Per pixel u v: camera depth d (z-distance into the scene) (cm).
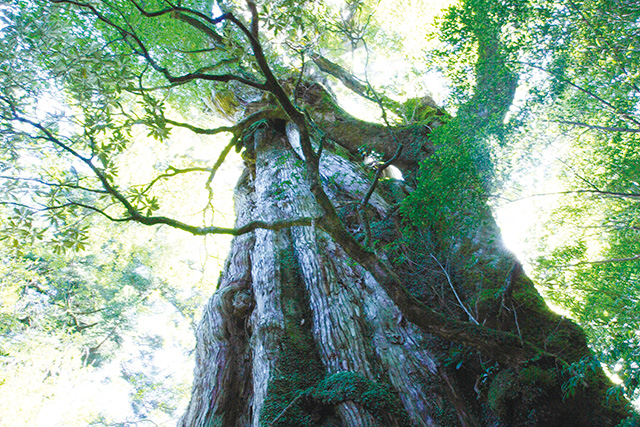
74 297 2127
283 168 886
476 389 462
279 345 521
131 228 1653
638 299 478
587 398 402
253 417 469
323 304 566
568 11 565
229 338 629
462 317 545
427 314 445
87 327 2134
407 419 423
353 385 435
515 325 500
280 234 735
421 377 479
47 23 427
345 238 464
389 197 845
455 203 534
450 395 463
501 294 496
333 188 813
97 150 455
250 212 947
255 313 632
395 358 501
